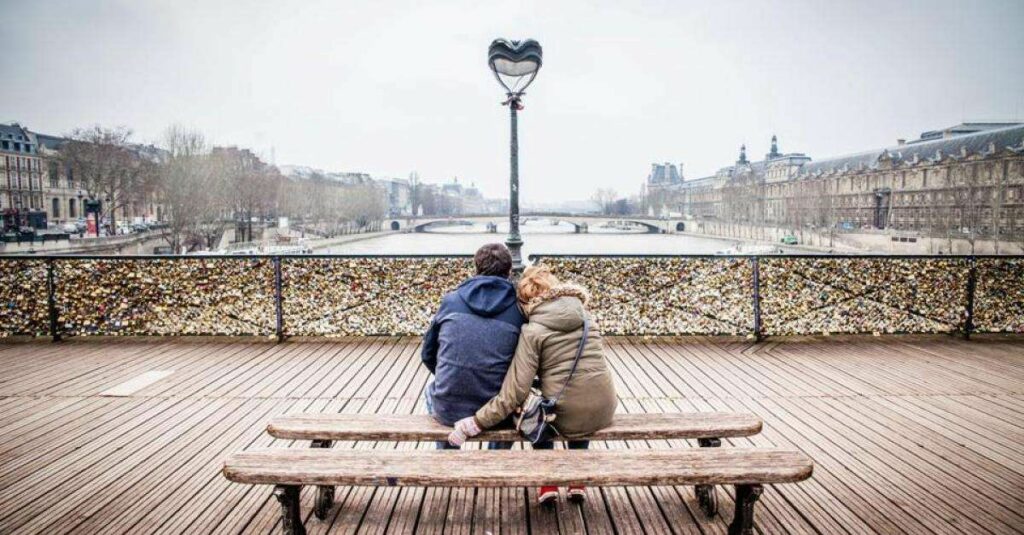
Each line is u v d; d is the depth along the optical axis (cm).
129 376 634
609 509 352
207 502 362
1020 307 817
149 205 8769
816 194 9638
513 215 643
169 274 814
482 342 321
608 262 816
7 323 805
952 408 530
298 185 9894
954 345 774
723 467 285
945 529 333
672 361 699
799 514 349
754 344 785
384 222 11362
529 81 628
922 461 419
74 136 7581
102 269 809
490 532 328
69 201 9625
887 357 714
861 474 399
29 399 556
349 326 823
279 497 295
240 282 815
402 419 345
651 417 351
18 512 349
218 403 546
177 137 6788
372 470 280
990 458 424
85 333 813
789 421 498
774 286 815
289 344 788
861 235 7538
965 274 816
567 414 318
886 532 330
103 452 434
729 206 12725
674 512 349
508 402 307
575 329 323
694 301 817
